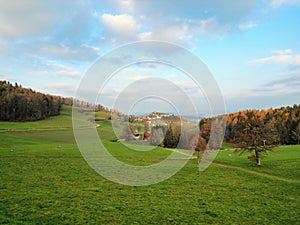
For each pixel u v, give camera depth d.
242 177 28.23
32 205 17.11
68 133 57.22
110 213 16.39
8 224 13.77
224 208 18.59
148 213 16.70
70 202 17.98
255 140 38.78
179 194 20.89
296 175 31.06
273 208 19.12
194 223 15.61
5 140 49.19
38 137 53.72
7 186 20.94
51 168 27.17
